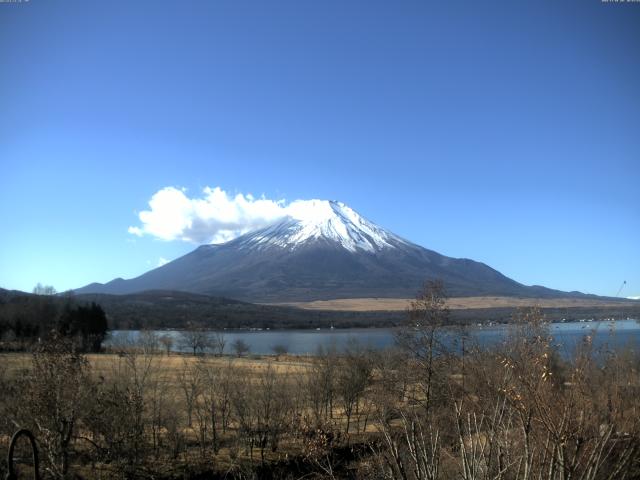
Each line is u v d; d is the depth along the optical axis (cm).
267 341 17875
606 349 1117
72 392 2741
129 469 3125
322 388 4812
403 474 1016
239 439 4047
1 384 2806
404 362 4088
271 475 3406
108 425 3006
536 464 952
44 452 2642
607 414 955
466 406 1287
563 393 953
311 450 2417
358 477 1611
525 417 907
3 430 2691
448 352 3500
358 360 5256
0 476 2558
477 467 966
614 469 931
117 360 5809
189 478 3428
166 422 4047
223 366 6172
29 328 9538
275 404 4203
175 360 8200
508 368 1018
